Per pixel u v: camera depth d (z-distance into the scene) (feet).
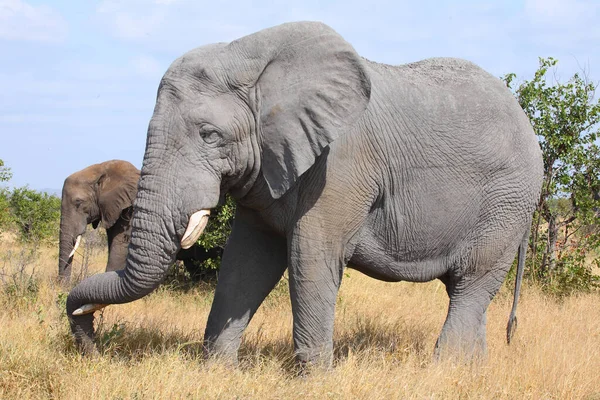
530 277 62.39
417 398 27.96
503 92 34.45
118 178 67.00
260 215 31.12
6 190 112.57
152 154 27.43
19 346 30.12
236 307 32.63
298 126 28.09
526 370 32.35
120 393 25.84
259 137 28.35
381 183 31.12
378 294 56.49
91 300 29.04
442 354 33.65
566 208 68.59
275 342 37.45
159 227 27.25
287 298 54.19
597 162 63.46
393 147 30.91
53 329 32.94
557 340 38.58
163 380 26.81
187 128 27.35
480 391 29.66
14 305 45.78
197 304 53.67
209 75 27.71
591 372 33.27
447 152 32.01
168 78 27.94
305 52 28.30
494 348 37.32
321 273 29.76
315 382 28.25
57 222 111.24
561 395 30.30
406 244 32.73
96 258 78.95
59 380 27.17
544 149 64.08
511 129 33.71
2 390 26.30
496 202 33.47
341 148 29.50
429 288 60.49
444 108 32.12
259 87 28.25
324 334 30.14
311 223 29.43
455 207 32.83
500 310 50.52
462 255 33.96
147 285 27.73
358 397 27.32
